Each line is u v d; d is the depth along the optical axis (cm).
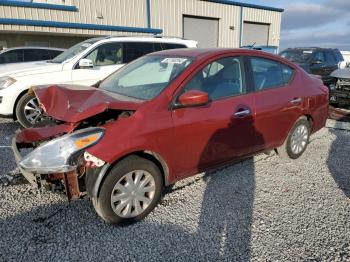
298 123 464
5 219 308
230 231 297
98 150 272
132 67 410
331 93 864
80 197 308
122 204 296
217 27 2264
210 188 382
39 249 268
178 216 321
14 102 609
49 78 634
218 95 358
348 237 291
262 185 393
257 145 406
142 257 262
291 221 315
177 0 1980
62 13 1562
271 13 2602
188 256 264
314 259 262
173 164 323
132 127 290
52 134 295
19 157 296
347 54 2005
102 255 263
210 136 344
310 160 481
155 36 796
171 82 326
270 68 427
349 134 637
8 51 1050
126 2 1767
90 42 714
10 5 1416
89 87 365
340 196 369
